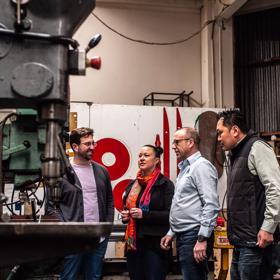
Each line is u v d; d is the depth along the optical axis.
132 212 3.59
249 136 2.89
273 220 2.69
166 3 6.64
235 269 2.92
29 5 1.61
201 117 5.15
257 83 6.61
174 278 4.51
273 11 6.62
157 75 6.56
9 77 1.60
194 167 3.23
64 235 1.46
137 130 5.05
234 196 2.86
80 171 3.69
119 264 4.66
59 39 1.61
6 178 2.49
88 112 4.98
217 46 6.55
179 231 3.22
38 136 2.01
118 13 6.54
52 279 3.29
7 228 1.44
